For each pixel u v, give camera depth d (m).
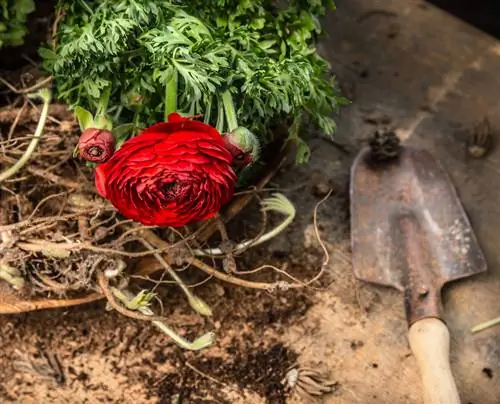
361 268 0.83
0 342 0.82
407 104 0.90
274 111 0.78
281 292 0.83
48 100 0.79
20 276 0.79
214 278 0.83
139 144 0.69
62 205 0.82
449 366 0.78
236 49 0.78
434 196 0.85
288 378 0.80
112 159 0.70
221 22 0.79
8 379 0.81
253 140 0.72
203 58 0.75
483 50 0.92
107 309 0.81
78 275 0.78
